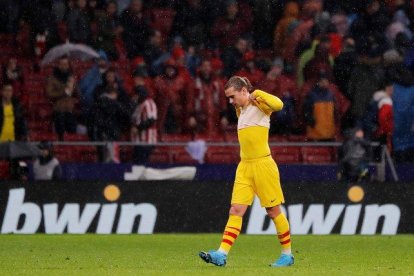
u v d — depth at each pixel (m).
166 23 73.75
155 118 64.81
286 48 71.44
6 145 59.22
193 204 59.12
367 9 73.12
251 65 69.69
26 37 72.31
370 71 68.38
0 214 57.50
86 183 58.31
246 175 35.56
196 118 67.31
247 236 57.56
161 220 58.81
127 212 58.56
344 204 59.75
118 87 65.38
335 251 47.34
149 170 61.91
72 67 70.06
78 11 70.69
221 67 69.50
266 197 35.75
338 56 69.38
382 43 70.38
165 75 67.44
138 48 71.06
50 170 60.91
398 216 60.00
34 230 57.75
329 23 71.81
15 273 33.69
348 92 68.69
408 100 67.62
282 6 74.25
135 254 44.59
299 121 68.75
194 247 49.38
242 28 73.75
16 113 62.88
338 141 67.94
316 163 67.12
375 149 65.62
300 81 69.12
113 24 71.25
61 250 46.78
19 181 57.75
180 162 65.38
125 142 63.50
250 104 35.53
